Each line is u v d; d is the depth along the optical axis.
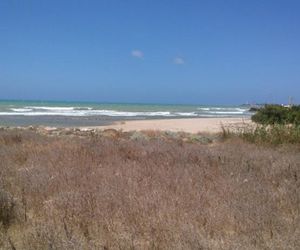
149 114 62.44
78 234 4.85
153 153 10.33
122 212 5.51
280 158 9.82
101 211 5.53
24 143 12.63
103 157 9.88
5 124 32.19
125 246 4.48
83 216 5.37
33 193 6.70
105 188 6.54
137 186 6.77
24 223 5.32
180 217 5.38
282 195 6.55
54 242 4.36
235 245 4.39
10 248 4.46
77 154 10.06
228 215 5.44
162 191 6.50
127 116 52.34
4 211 5.46
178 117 50.47
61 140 13.11
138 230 4.96
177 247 4.36
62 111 67.25
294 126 14.30
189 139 16.34
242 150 11.30
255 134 14.38
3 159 9.88
